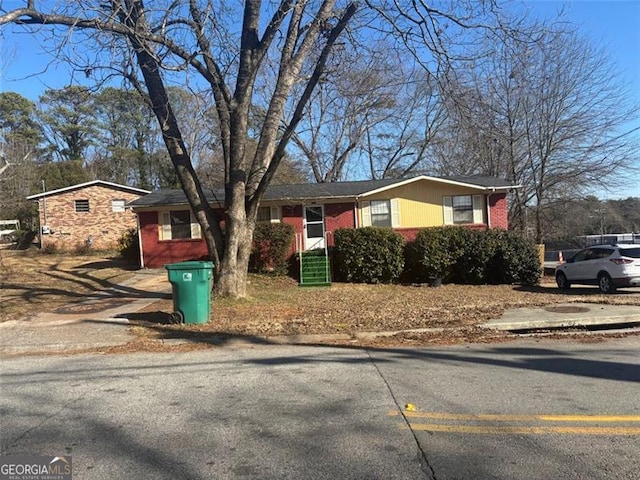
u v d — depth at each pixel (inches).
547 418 183.0
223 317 438.9
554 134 1016.2
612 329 414.0
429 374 255.0
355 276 772.6
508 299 564.1
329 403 207.5
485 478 136.9
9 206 1382.9
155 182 2057.1
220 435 173.3
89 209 1249.4
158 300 548.7
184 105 726.5
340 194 861.8
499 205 874.8
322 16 488.4
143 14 424.2
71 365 298.8
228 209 517.3
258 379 252.1
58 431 181.2
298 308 501.0
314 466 146.7
